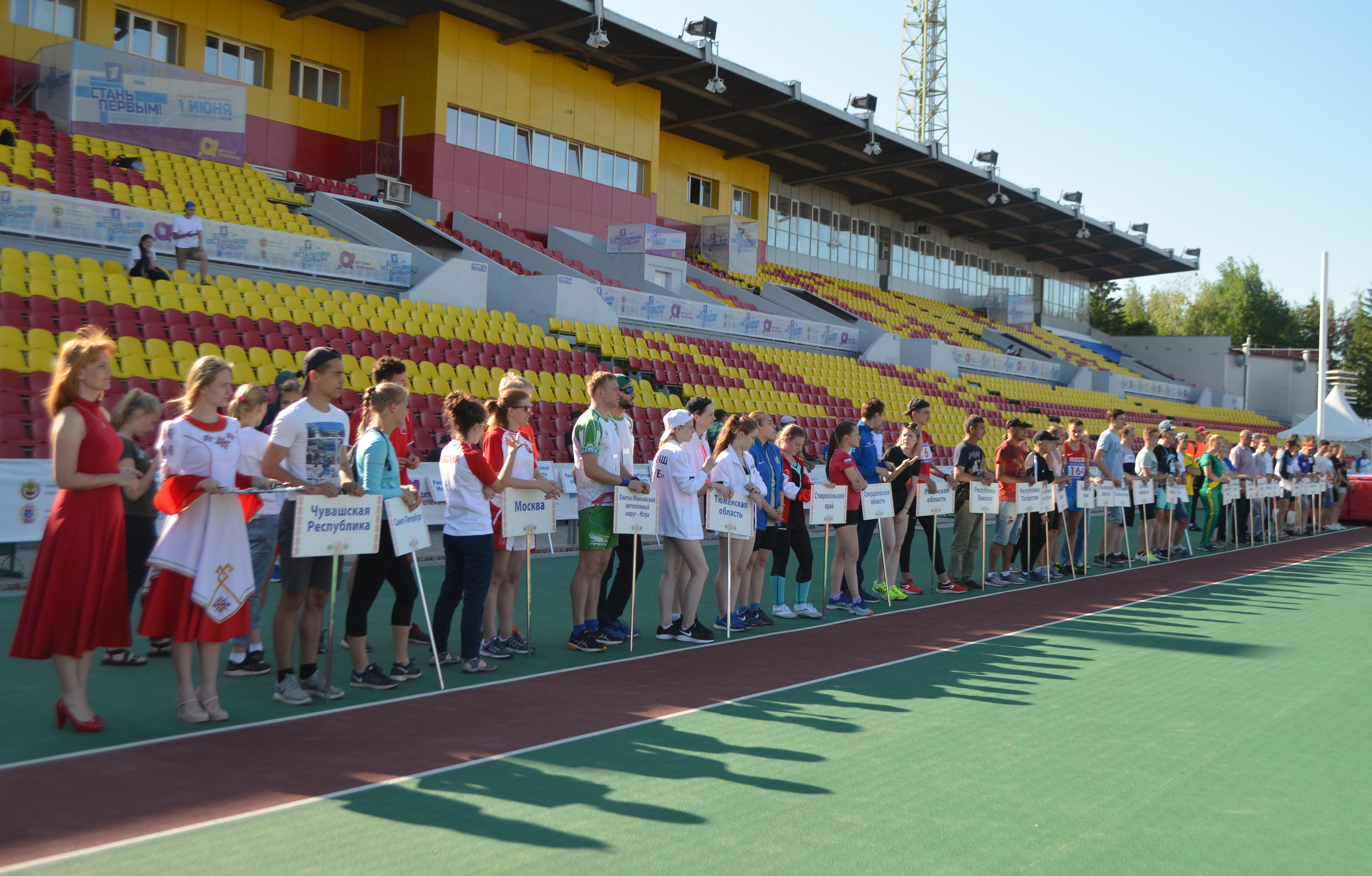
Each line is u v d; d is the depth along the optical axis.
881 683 6.28
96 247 14.71
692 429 7.40
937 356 31.67
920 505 10.34
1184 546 16.20
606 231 29.39
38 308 12.06
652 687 5.96
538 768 4.35
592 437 6.84
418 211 24.78
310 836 3.49
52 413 4.49
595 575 6.98
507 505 6.52
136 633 6.86
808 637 7.86
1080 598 10.35
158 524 8.41
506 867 3.28
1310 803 4.21
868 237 43.28
